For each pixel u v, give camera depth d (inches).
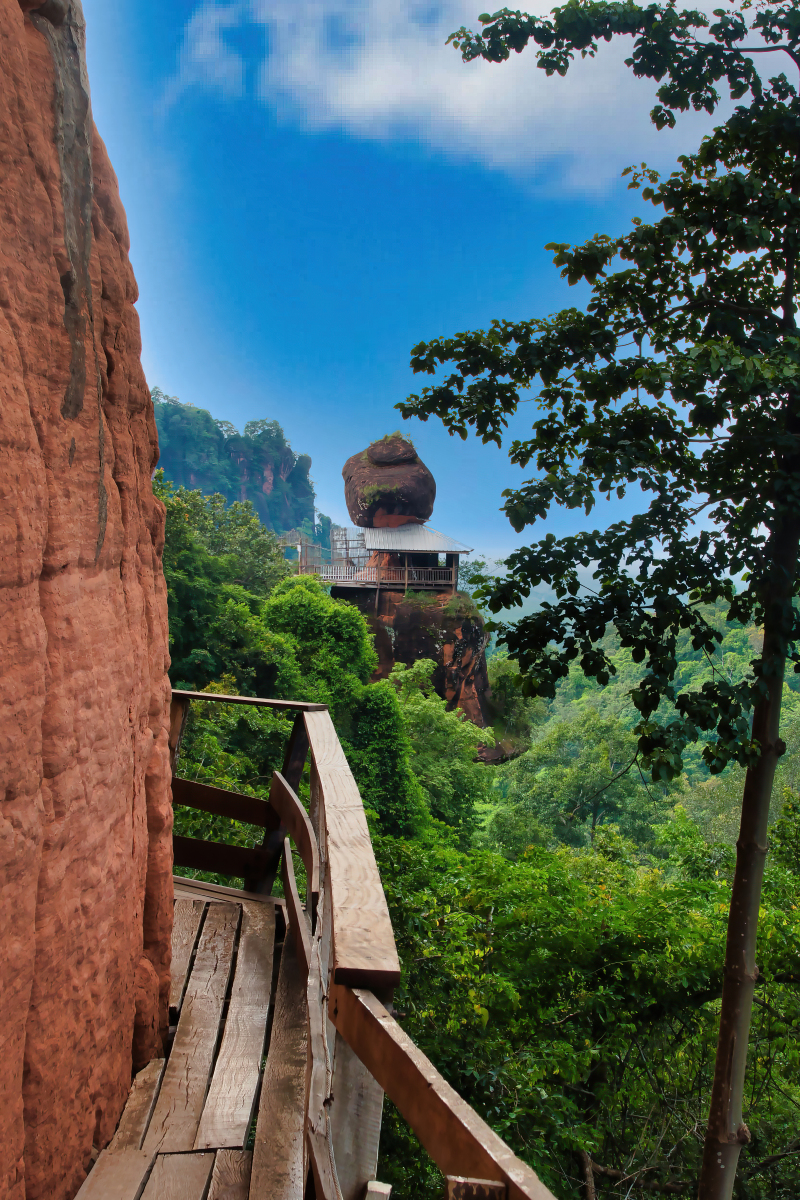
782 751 227.1
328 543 6609.3
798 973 311.7
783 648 220.8
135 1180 70.7
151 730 92.0
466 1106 29.8
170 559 1182.9
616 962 281.1
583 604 230.7
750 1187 313.6
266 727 735.7
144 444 90.7
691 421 223.0
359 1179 46.1
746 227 221.0
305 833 101.8
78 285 66.3
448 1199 25.7
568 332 245.8
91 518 69.9
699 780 2139.5
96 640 70.8
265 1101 83.7
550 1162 240.2
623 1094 301.1
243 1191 70.8
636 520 234.8
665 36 232.4
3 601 52.9
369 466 2129.7
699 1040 313.0
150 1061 90.9
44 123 59.6
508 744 1888.5
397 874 267.3
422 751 1488.7
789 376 194.7
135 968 86.1
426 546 1957.4
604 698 2903.5
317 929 75.4
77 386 66.5
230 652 1170.6
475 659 1820.9
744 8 232.8
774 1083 349.1
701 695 221.8
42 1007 61.2
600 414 244.8
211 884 147.8
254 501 6097.4
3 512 52.7
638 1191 294.0
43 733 61.2
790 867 431.2
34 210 58.1
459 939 251.0
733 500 236.5
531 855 354.3
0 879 52.4
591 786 1737.2
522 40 250.2
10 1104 55.6
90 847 69.7
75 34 65.4
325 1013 59.4
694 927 297.4
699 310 256.8
